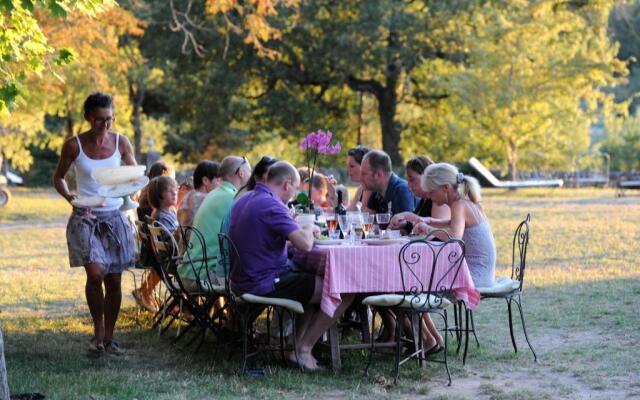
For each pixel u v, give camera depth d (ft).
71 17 64.28
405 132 163.32
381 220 25.70
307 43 131.95
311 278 23.25
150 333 29.27
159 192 30.19
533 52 128.98
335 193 35.24
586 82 130.21
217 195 26.96
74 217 25.54
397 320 22.54
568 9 128.16
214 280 26.09
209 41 127.03
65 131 160.15
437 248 22.94
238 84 136.26
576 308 31.83
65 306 35.40
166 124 172.76
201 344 25.95
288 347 23.95
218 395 20.88
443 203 25.03
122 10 71.10
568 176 143.43
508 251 51.55
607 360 24.07
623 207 87.45
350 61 128.57
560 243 54.95
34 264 50.39
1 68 25.55
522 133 131.75
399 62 133.28
